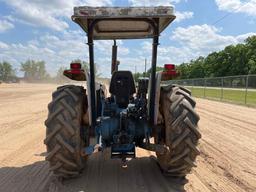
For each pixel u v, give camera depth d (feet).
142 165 19.26
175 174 16.43
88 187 15.74
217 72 279.28
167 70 15.79
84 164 18.06
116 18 14.53
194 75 312.91
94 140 16.42
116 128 16.37
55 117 14.87
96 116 16.31
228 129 33.09
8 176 17.46
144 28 19.27
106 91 20.93
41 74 428.56
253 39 254.06
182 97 15.53
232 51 268.82
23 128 32.86
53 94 15.71
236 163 20.36
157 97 15.72
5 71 353.10
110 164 19.48
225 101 74.54
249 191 15.66
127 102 16.76
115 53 23.44
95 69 15.80
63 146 14.78
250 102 66.95
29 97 80.38
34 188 15.65
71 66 15.24
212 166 19.60
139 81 18.20
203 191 15.43
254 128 33.99
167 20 15.26
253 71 231.71
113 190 15.40
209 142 26.40
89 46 15.19
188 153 15.24
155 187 15.81
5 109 50.78
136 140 17.03
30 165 19.53
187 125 15.05
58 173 15.72
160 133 16.60
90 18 14.35
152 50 15.60
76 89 15.81
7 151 23.07
